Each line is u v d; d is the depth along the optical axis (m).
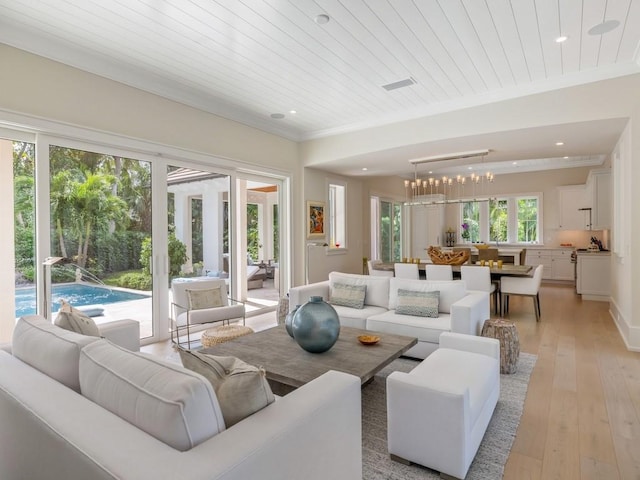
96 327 2.23
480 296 3.68
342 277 4.47
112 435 1.04
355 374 2.19
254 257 7.71
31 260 3.38
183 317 3.94
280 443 1.09
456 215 10.55
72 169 3.53
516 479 1.84
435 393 1.85
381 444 2.17
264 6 2.71
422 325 3.42
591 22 2.95
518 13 2.82
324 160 6.08
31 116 3.16
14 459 1.31
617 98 3.84
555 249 8.91
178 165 4.48
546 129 4.34
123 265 3.94
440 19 2.90
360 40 3.21
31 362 1.61
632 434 2.25
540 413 2.51
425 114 4.97
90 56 3.47
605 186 6.90
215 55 3.48
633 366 3.38
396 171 7.11
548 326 4.84
